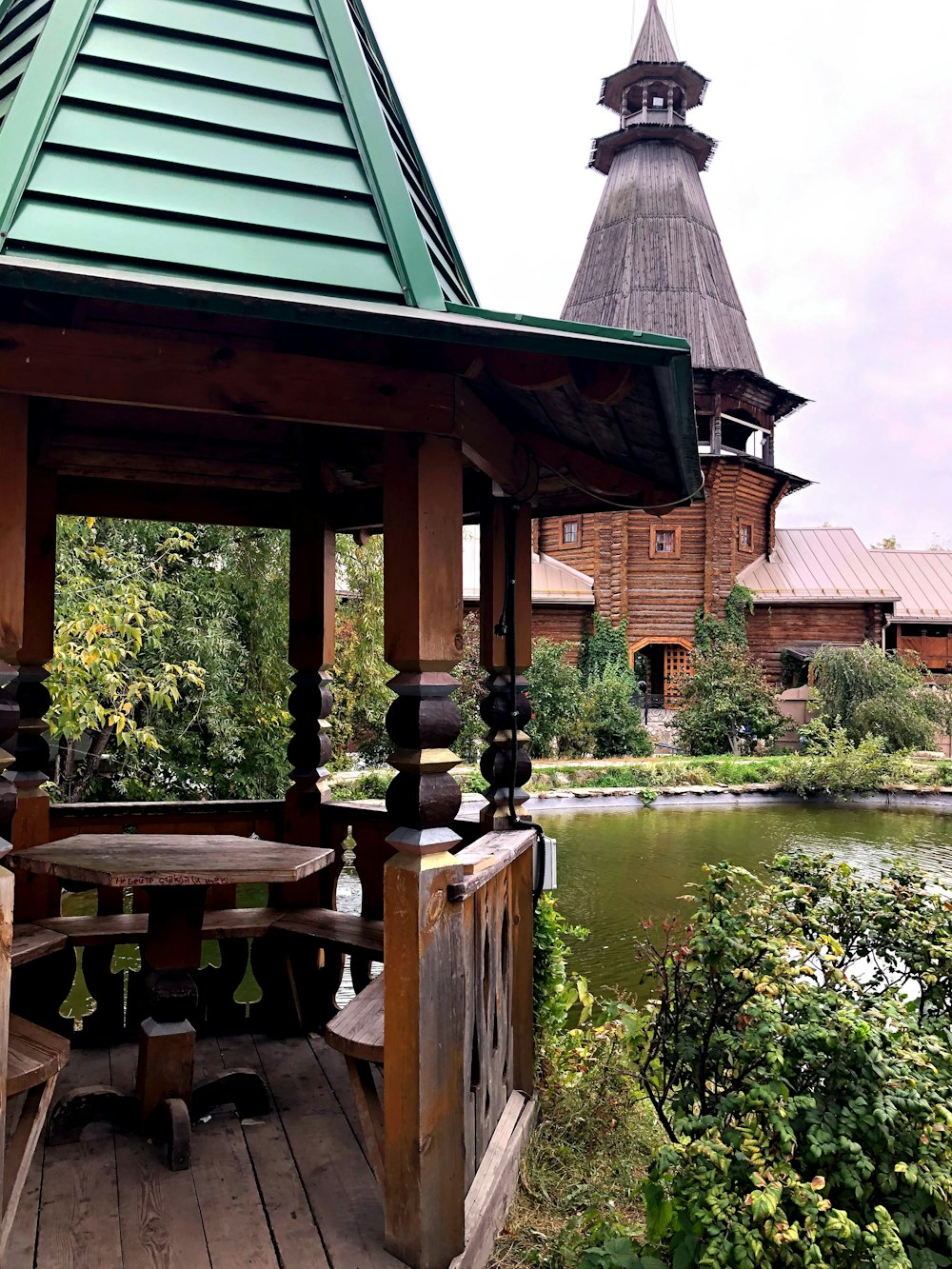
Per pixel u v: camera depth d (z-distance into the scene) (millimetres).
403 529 2279
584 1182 3061
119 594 6594
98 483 3742
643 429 2662
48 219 1867
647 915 10148
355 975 3875
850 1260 2273
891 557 31203
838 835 15656
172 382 2035
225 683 10531
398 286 2053
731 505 26984
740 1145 2479
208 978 3705
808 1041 2688
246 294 1740
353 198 2213
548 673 23219
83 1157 2697
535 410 2896
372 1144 2326
